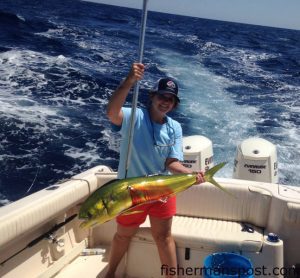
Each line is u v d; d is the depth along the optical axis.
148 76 14.89
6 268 2.63
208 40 28.72
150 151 2.71
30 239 2.84
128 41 22.94
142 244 3.07
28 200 2.80
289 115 11.99
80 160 7.71
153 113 2.71
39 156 7.66
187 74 16.20
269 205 3.19
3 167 7.12
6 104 10.06
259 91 15.02
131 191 2.22
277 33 54.34
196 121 10.55
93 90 12.50
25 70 13.52
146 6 2.38
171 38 26.80
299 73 20.22
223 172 7.62
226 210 3.31
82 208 2.18
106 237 3.54
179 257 3.02
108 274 2.98
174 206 2.82
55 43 19.22
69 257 3.22
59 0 48.69
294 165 8.18
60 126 9.15
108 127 9.45
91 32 24.52
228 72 17.94
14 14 26.06
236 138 9.59
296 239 3.06
